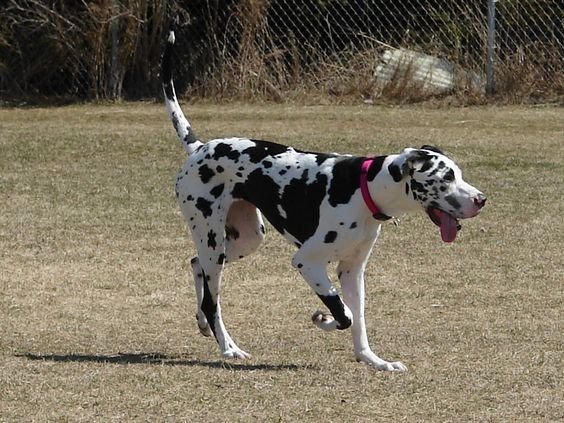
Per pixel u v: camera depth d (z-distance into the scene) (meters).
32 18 23.38
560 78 22.58
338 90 23.12
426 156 8.92
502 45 22.77
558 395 8.54
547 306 11.34
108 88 23.53
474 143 18.66
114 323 10.81
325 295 9.20
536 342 10.10
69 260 13.03
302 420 7.95
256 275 12.44
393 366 9.24
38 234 14.06
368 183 9.05
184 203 9.84
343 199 9.13
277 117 21.09
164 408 8.17
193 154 9.84
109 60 23.53
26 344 10.06
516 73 22.56
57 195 15.95
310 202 9.24
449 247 13.52
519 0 22.61
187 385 8.70
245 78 23.30
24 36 23.53
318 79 23.27
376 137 19.08
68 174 17.12
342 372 9.13
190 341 10.27
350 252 9.27
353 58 23.31
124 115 21.62
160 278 12.38
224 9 23.34
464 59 22.91
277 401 8.34
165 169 17.42
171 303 11.51
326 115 21.22
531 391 8.63
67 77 23.78
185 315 11.12
